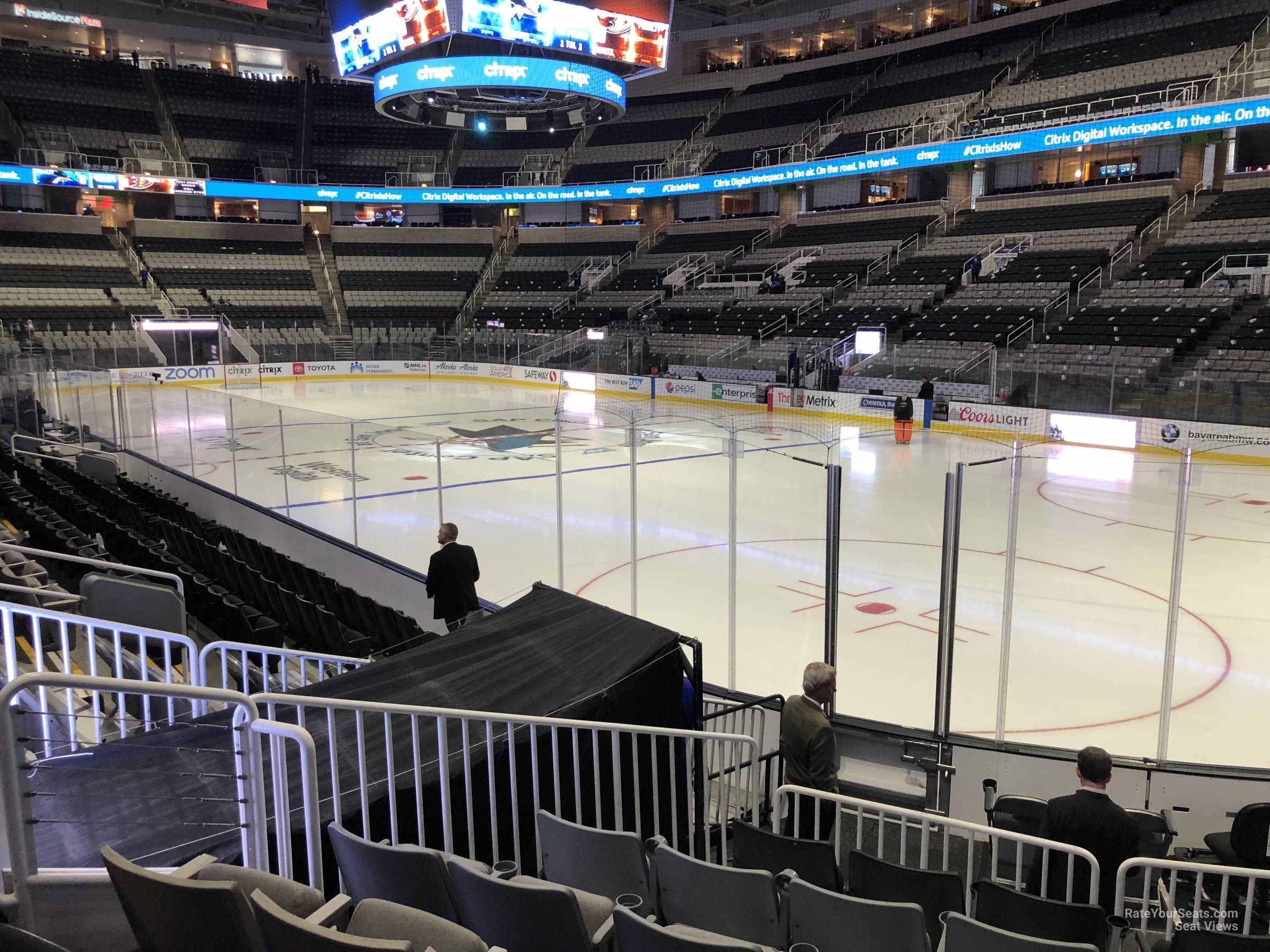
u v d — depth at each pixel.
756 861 4.66
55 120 41.09
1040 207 31.92
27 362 20.31
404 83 22.77
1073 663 8.73
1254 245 24.67
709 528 13.78
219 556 10.18
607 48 22.58
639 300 39.19
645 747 5.66
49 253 38.03
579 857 4.14
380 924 2.91
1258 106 23.72
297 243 44.38
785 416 27.17
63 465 15.50
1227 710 7.73
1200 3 32.91
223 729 4.27
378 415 26.42
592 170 45.22
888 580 11.30
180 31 44.12
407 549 12.25
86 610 6.88
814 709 5.50
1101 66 32.84
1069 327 25.06
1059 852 4.58
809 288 33.78
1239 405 18.58
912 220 35.50
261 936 2.65
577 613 6.40
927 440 22.62
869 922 3.51
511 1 21.28
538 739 4.85
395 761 4.48
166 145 43.00
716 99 45.94
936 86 37.47
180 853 3.45
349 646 8.39
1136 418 20.22
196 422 15.25
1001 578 11.34
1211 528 13.58
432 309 42.78
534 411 27.92
